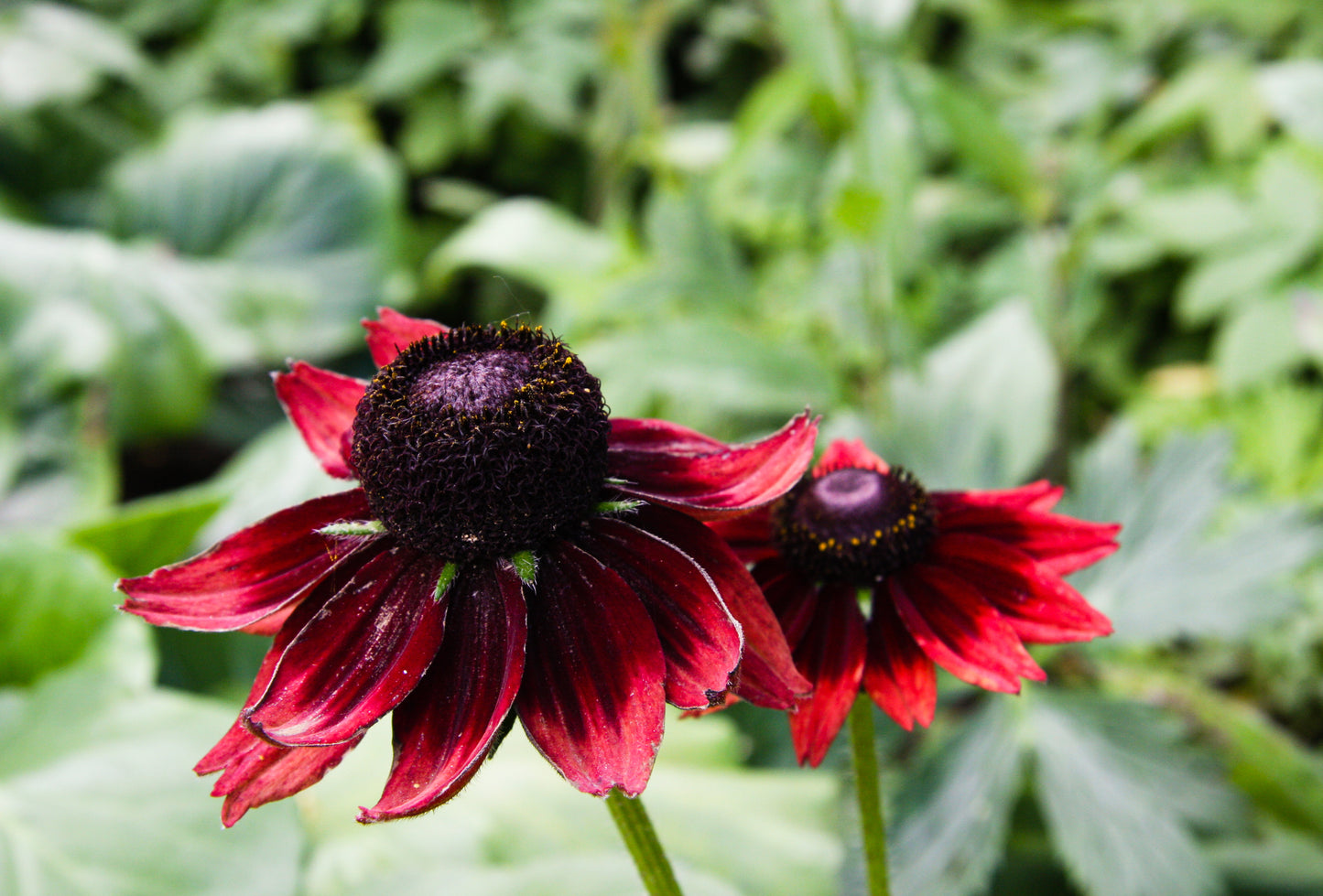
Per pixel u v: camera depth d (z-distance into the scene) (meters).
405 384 0.25
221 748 0.24
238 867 0.34
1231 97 0.59
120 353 0.63
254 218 0.74
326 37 0.92
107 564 0.44
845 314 0.55
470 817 0.37
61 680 0.38
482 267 0.85
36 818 0.35
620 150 0.75
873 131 0.46
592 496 0.25
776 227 0.63
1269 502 0.49
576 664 0.25
